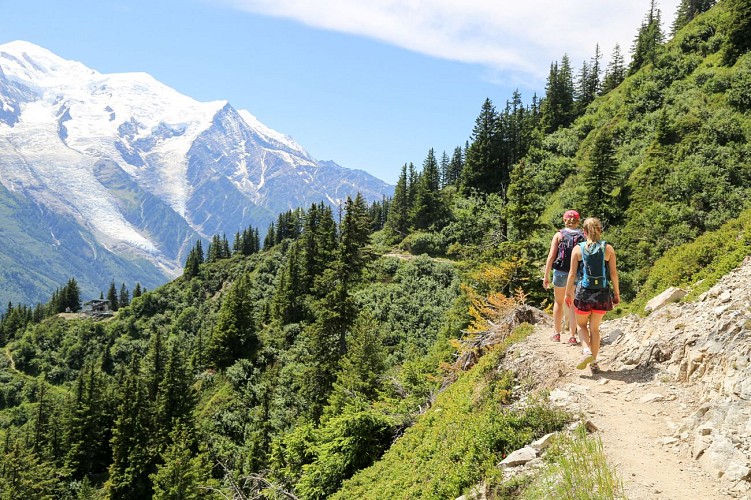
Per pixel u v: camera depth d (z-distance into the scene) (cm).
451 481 749
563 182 7475
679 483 502
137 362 7744
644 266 4378
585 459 555
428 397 1622
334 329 3647
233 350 6962
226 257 17800
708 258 1362
